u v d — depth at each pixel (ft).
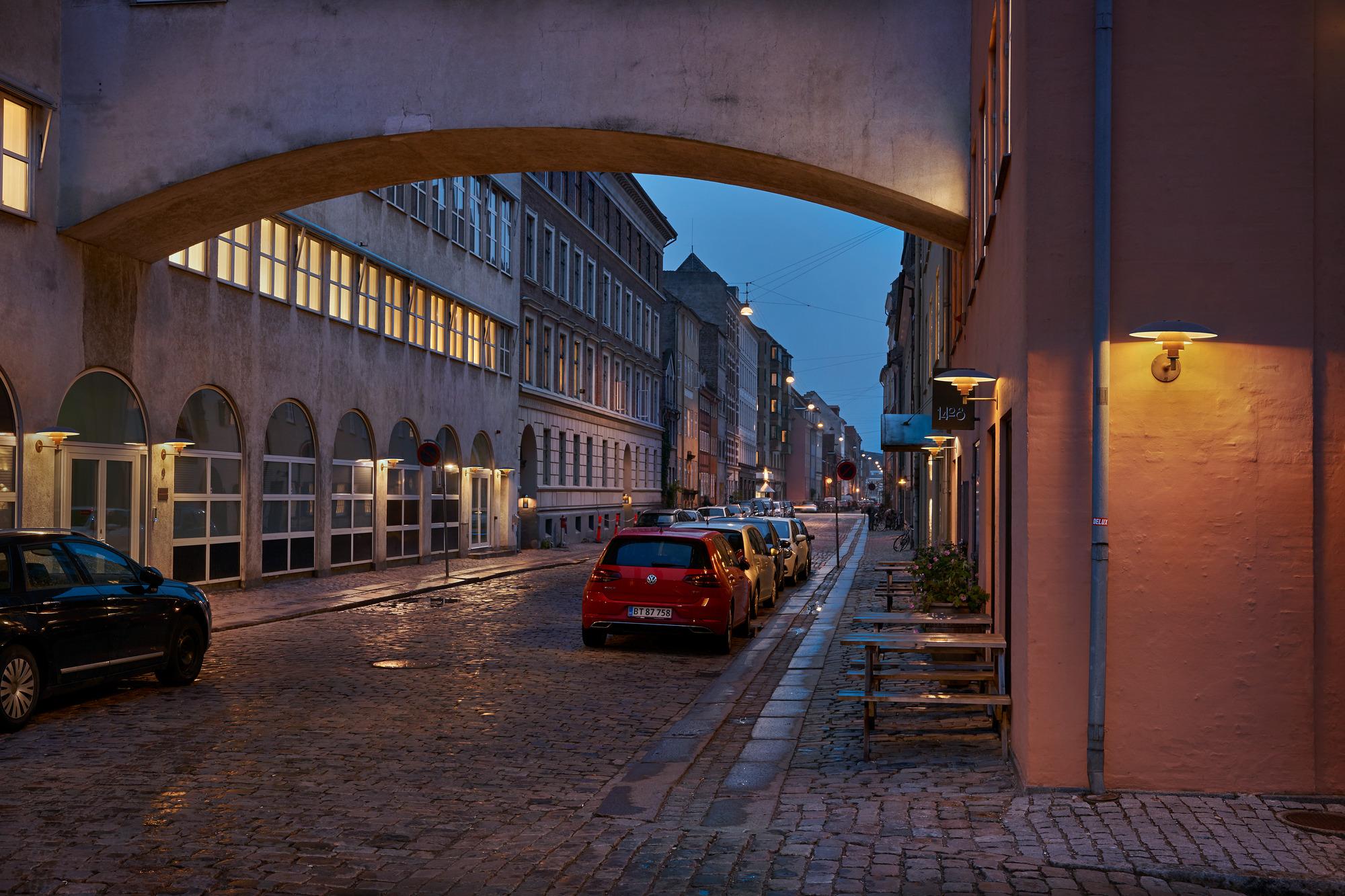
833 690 39.99
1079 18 24.81
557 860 20.63
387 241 98.68
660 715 36.32
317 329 86.69
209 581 73.26
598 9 49.34
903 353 206.80
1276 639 23.85
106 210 55.52
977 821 22.13
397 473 102.37
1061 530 24.29
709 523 74.59
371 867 20.21
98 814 23.53
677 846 21.42
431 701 37.91
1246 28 24.50
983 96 40.81
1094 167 24.53
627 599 51.75
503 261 130.82
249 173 54.24
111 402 62.39
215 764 28.30
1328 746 23.68
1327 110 24.34
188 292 69.26
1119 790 24.08
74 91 55.52
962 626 35.60
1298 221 24.27
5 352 53.26
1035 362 24.53
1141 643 24.11
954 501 69.67
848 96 47.37
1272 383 24.13
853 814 23.03
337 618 63.98
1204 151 24.45
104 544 38.09
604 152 52.19
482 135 50.67
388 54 51.11
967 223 47.34
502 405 130.00
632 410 199.31
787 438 491.72
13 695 32.09
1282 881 18.25
